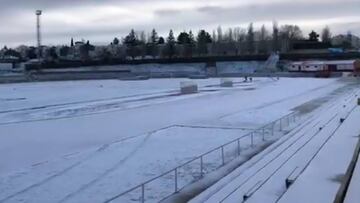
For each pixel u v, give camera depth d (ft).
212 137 113.70
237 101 205.77
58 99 236.63
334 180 65.46
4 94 273.75
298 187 62.08
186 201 60.95
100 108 187.32
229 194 59.98
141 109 180.96
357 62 388.98
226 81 308.40
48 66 555.28
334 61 456.04
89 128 134.10
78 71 505.66
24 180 75.36
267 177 67.92
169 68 550.36
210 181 70.74
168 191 67.10
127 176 76.84
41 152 99.76
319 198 57.57
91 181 74.02
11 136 121.29
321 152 85.81
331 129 114.42
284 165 75.72
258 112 163.02
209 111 170.09
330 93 235.20
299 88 277.64
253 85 314.14
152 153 95.50
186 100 214.90
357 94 221.66
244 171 73.00
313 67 439.22
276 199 57.41
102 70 529.45
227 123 138.21
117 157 92.07
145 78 433.07
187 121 144.36
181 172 77.92
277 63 500.33
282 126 127.03
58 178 76.23
